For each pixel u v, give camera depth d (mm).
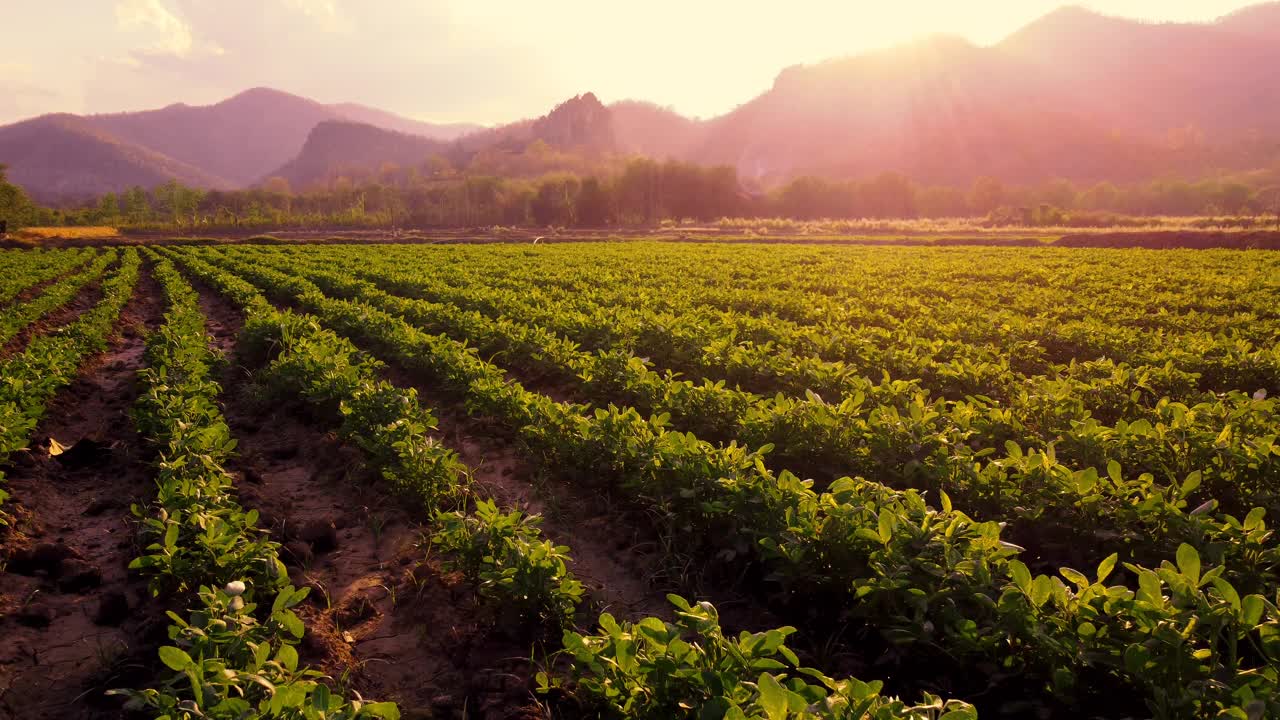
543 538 6125
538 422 7336
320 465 7887
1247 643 3859
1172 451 5711
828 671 4094
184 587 4617
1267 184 193250
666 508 5570
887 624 4016
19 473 7230
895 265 29609
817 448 6477
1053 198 164125
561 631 4500
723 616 4793
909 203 150250
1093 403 8383
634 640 3244
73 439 9180
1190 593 3129
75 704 3998
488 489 7180
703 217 139750
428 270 28031
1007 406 8781
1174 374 9172
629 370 9055
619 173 182875
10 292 21875
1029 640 3494
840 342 11273
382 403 7742
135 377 12336
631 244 58656
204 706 2865
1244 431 6094
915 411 6242
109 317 17688
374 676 4309
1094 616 3320
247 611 3688
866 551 4309
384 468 6684
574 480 6918
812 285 21859
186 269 33469
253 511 4871
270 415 9797
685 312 16500
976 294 19891
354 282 22828
